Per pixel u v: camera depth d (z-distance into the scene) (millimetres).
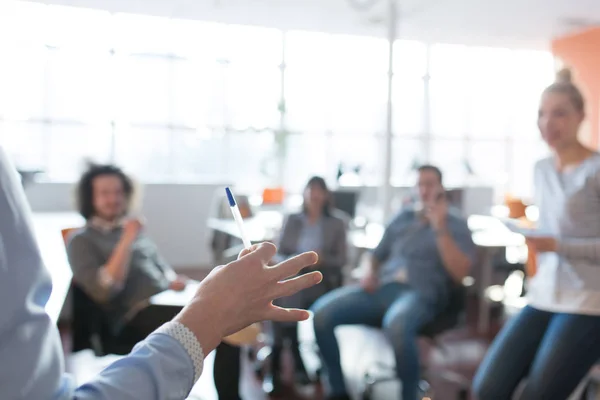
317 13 6145
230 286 605
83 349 2281
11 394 446
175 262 6691
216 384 2348
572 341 1722
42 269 499
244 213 4891
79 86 6562
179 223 6684
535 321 1890
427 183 2830
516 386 1879
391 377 3152
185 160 7121
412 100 8289
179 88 7016
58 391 490
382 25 6605
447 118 8477
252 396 2994
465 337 4125
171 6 5945
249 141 7340
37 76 6383
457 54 8367
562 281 1796
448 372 3346
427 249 2820
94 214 2516
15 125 6344
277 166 7430
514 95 8656
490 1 5637
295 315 623
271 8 5973
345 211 5156
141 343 577
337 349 2850
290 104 7535
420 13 6094
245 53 7266
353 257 4469
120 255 2271
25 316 467
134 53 6766
